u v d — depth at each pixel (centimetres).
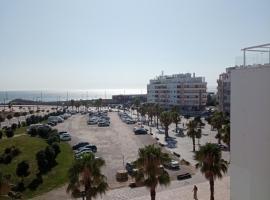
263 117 2008
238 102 2202
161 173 3238
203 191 4350
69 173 3136
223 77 14112
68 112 16775
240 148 2206
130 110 19088
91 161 3098
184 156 6531
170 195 4231
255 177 2089
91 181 3095
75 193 3122
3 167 5206
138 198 4144
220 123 7712
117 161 6144
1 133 7412
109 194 4309
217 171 3447
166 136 8856
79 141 8319
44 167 5169
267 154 1992
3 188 2766
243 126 2167
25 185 4572
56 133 7806
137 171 3306
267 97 1972
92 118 13162
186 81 18038
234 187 2273
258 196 2072
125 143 8119
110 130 10569
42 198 4194
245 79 2133
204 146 3519
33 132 7838
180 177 4934
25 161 4991
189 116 14025
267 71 1967
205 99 17912
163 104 19188
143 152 3212
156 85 19700
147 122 12644
